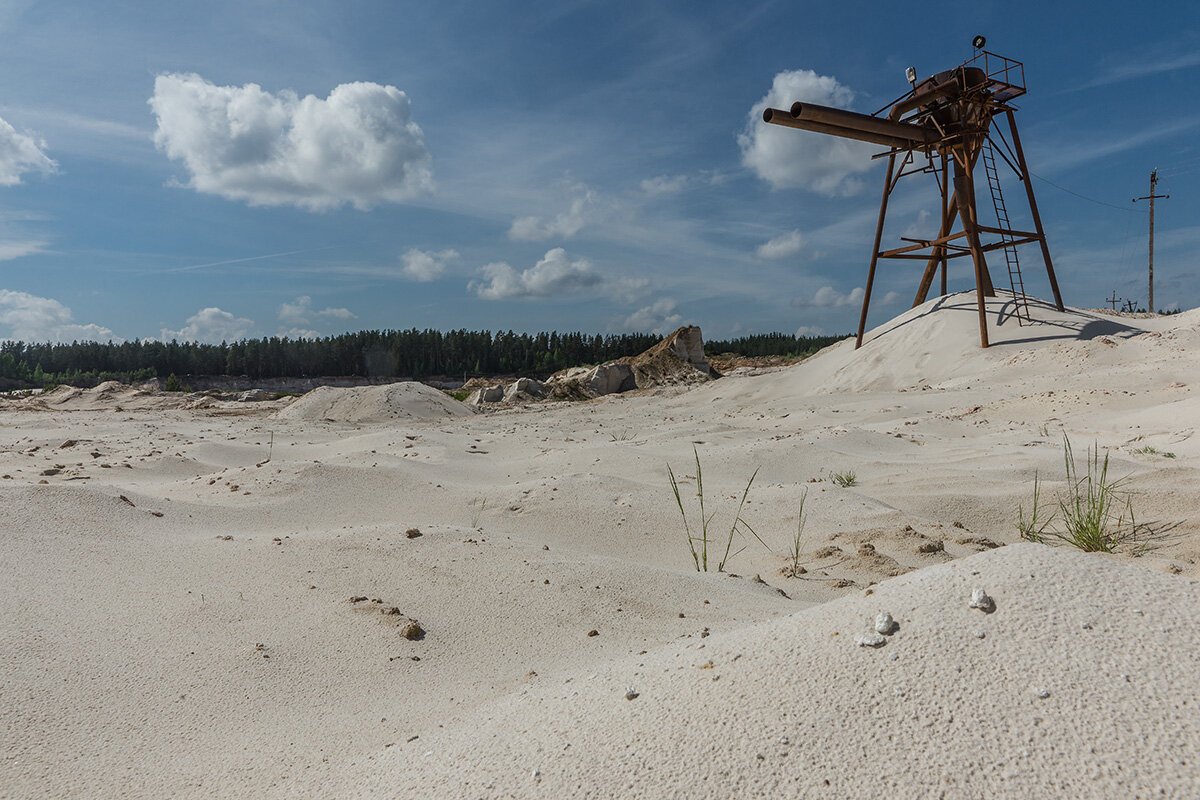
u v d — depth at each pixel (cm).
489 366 8962
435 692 279
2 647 281
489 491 695
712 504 639
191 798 198
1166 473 575
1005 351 1973
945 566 225
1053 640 177
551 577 421
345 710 262
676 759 166
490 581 414
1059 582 198
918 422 1170
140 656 293
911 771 149
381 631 338
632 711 193
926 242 2322
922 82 2188
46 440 1152
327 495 664
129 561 411
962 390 1605
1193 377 1191
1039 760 146
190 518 548
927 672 175
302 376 8100
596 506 631
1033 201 2203
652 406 2319
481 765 184
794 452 850
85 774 210
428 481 738
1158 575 201
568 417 1970
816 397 1891
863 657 186
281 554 451
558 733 191
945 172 2386
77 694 257
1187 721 149
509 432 1356
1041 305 2247
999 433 980
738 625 345
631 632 343
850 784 149
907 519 556
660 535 571
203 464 890
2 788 199
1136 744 146
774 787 152
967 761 149
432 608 374
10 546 400
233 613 349
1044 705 159
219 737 238
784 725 169
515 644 331
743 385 2548
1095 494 552
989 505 587
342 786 197
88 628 313
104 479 748
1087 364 1606
